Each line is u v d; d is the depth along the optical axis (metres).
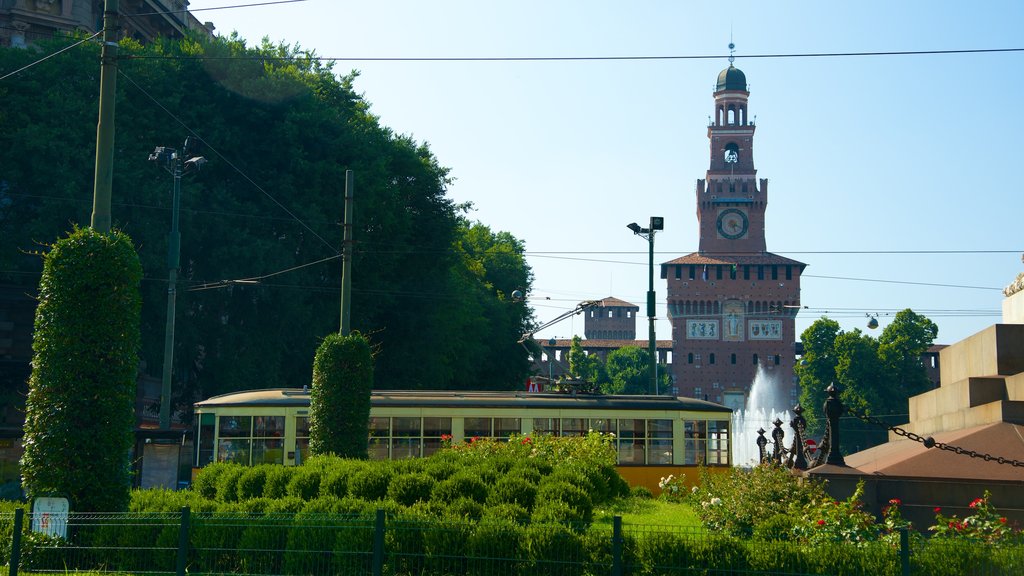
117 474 15.47
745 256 152.00
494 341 67.50
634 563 13.12
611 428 29.73
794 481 18.86
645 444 29.80
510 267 81.75
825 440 20.61
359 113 49.97
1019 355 25.00
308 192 43.44
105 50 16.38
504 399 29.66
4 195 40.28
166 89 41.88
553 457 25.91
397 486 18.03
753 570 12.84
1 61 40.16
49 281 15.60
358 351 25.22
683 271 151.75
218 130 42.16
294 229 43.62
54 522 14.76
